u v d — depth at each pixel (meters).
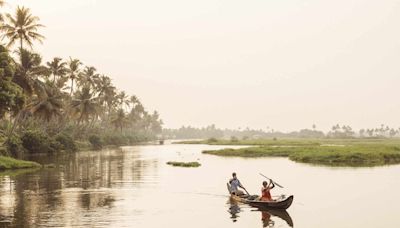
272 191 31.70
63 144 84.25
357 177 39.69
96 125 130.38
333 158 59.50
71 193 30.50
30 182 36.50
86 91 94.81
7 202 26.59
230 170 47.94
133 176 41.91
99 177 40.53
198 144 149.38
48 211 23.78
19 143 63.44
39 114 71.00
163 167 51.78
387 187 33.12
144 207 25.25
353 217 22.44
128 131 179.75
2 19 51.66
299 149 79.12
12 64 49.94
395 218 22.12
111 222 21.20
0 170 46.47
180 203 26.73
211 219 22.08
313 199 28.03
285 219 22.06
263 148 84.75
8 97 45.84
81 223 20.91
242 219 22.11
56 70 81.56
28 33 62.47
